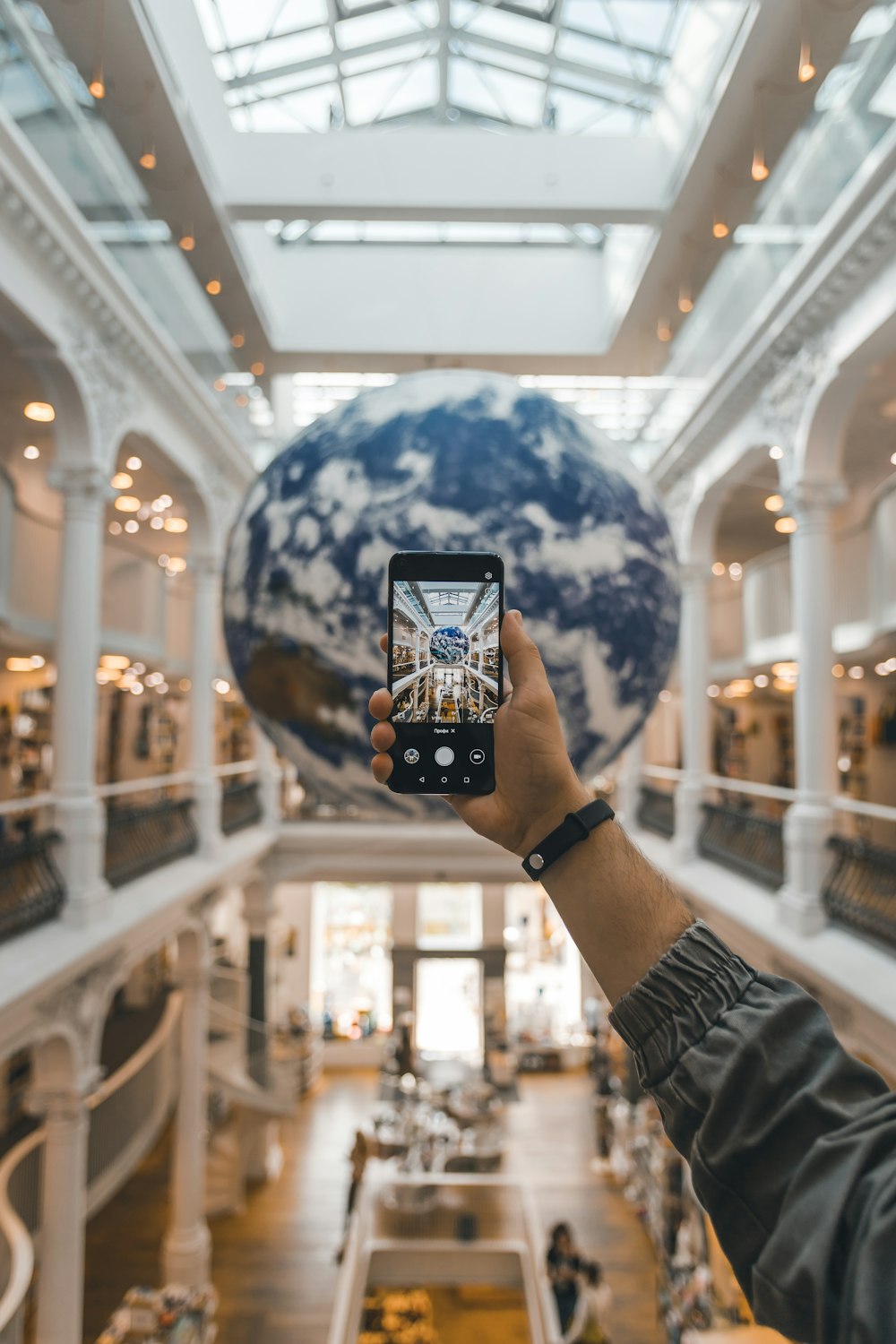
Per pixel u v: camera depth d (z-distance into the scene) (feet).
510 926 67.56
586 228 36.27
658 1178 36.50
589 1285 28.48
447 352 36.99
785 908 24.93
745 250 30.09
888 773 41.83
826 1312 1.84
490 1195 35.86
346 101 29.53
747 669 43.04
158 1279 34.47
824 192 23.06
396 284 37.37
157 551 55.36
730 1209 2.12
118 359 25.67
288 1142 49.39
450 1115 46.34
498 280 37.45
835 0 17.31
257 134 26.48
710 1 21.62
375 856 49.70
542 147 26.55
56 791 23.38
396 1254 33.37
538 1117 52.75
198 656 37.32
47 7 17.49
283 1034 57.67
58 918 22.34
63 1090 22.33
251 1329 31.65
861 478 37.47
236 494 40.75
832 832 24.54
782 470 26.96
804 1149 2.09
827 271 22.15
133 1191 42.04
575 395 46.47
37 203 19.31
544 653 5.42
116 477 38.52
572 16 24.84
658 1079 2.34
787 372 26.45
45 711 42.29
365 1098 56.03
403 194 26.40
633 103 28.04
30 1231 27.76
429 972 65.36
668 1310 27.76
